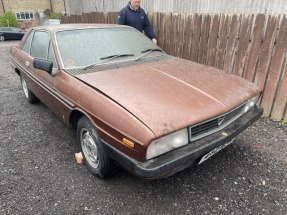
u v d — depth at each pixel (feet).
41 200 8.27
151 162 6.67
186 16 16.87
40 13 98.32
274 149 10.85
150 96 7.80
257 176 9.18
